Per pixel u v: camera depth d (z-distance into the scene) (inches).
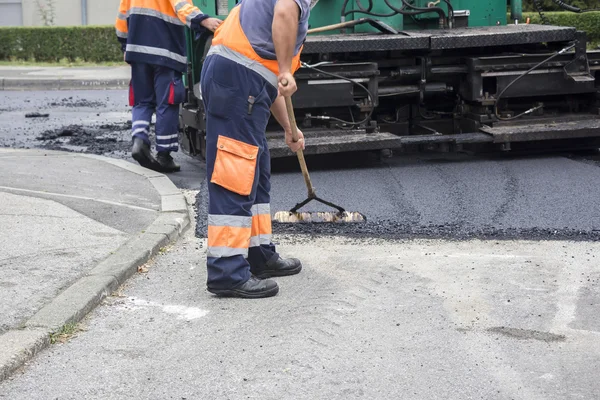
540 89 387.2
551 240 260.8
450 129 416.8
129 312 204.4
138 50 364.8
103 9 1171.9
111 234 263.4
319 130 377.1
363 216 284.2
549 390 161.3
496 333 188.9
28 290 211.9
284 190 328.8
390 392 160.7
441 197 314.3
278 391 161.3
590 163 376.8
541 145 400.5
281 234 271.1
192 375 168.7
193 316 201.8
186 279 229.5
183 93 372.5
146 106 374.3
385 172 361.7
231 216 213.2
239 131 212.2
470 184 335.6
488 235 266.2
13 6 1171.9
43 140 463.2
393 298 212.2
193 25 329.7
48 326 187.5
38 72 847.1
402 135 415.8
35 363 174.4
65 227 268.4
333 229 274.8
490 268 234.8
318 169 371.2
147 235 259.1
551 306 205.3
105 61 991.6
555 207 296.8
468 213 291.7
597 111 401.7
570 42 386.6
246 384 164.4
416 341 184.7
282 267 230.7
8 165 363.9
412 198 313.9
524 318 197.8
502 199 309.7
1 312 197.2
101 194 315.3
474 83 384.5
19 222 271.4
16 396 159.6
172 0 334.3
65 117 563.8
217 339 187.2
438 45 372.8
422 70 387.5
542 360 174.6
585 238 261.9
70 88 775.1
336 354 178.2
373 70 373.4
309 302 210.5
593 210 291.9
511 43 379.9
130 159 402.3
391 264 239.8
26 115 566.6
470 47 389.4
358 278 228.5
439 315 200.1
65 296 205.3
